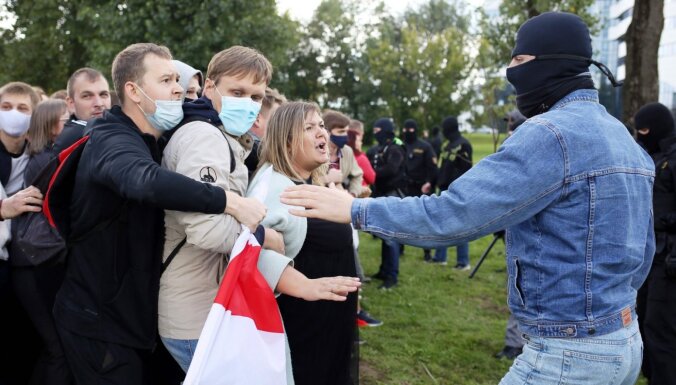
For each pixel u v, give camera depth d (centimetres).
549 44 212
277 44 1702
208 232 215
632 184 205
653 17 702
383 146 795
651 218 223
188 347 238
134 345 233
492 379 453
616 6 4097
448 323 580
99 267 230
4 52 2291
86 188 226
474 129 3888
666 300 385
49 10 2136
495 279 764
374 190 784
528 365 208
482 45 2459
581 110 207
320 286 245
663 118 405
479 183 197
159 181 206
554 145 197
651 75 709
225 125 254
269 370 221
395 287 711
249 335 218
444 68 3750
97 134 227
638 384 454
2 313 324
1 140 367
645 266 227
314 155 291
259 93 260
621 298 205
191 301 238
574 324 200
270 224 264
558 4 1228
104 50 1536
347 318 304
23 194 281
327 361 297
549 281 202
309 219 291
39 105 358
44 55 2255
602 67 214
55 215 238
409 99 3841
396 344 516
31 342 325
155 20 1482
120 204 228
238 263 220
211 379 209
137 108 236
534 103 218
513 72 221
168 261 238
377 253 918
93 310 231
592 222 198
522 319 211
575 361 199
